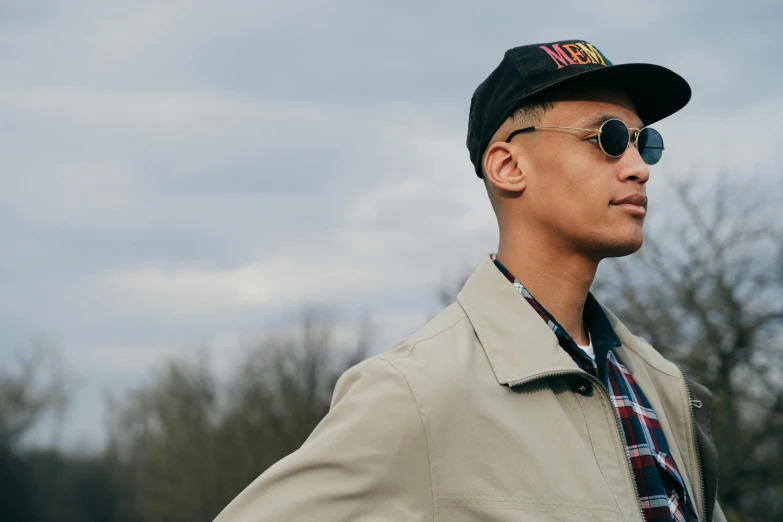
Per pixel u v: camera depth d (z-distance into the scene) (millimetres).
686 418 1993
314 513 1548
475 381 1642
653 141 1892
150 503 37406
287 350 32719
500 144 1907
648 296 14148
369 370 1656
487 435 1592
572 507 1564
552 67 1854
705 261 13711
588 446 1681
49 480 47812
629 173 1807
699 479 1957
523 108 1880
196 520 30484
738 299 13438
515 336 1729
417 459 1564
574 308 1876
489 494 1556
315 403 32188
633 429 1812
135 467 50750
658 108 2020
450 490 1562
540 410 1665
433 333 1744
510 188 1883
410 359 1659
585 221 1798
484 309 1794
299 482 1577
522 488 1562
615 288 14508
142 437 50531
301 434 30797
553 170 1829
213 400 38906
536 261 1863
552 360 1700
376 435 1567
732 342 13180
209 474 30344
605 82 1887
